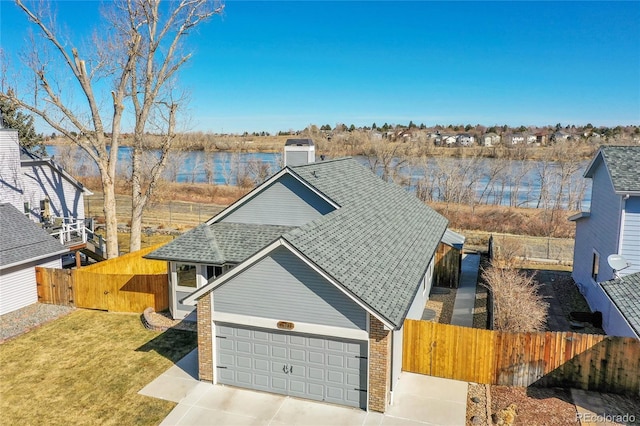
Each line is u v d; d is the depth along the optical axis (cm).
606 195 2028
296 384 1376
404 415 1280
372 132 9425
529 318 1675
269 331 1381
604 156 2009
